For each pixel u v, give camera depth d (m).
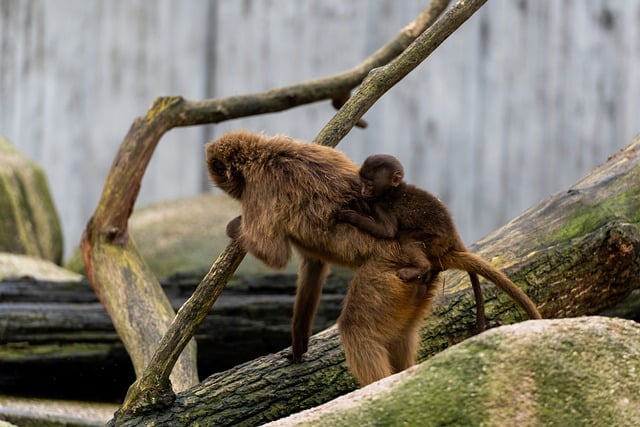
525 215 16.08
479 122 32.53
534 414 10.30
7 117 34.44
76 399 19.36
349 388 14.13
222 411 13.70
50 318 19.00
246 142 13.75
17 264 23.98
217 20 33.41
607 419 10.33
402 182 13.30
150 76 33.72
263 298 19.41
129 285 17.39
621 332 10.77
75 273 26.88
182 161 34.00
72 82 34.12
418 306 13.16
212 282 13.33
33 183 29.11
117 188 18.05
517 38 32.31
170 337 13.40
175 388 15.27
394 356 13.41
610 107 32.22
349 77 19.41
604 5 32.12
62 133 34.22
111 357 18.97
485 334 10.68
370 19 32.59
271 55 33.19
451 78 32.56
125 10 33.81
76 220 34.25
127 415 13.48
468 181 32.56
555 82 32.31
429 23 19.39
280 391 13.98
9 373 19.06
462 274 15.40
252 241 13.21
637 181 16.11
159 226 27.88
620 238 14.90
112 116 33.97
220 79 33.41
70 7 34.06
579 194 16.03
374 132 32.88
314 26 32.94
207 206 28.86
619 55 32.16
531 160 32.41
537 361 10.44
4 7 34.38
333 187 13.25
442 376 10.59
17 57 34.34
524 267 15.16
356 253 13.08
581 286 15.23
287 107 19.38
